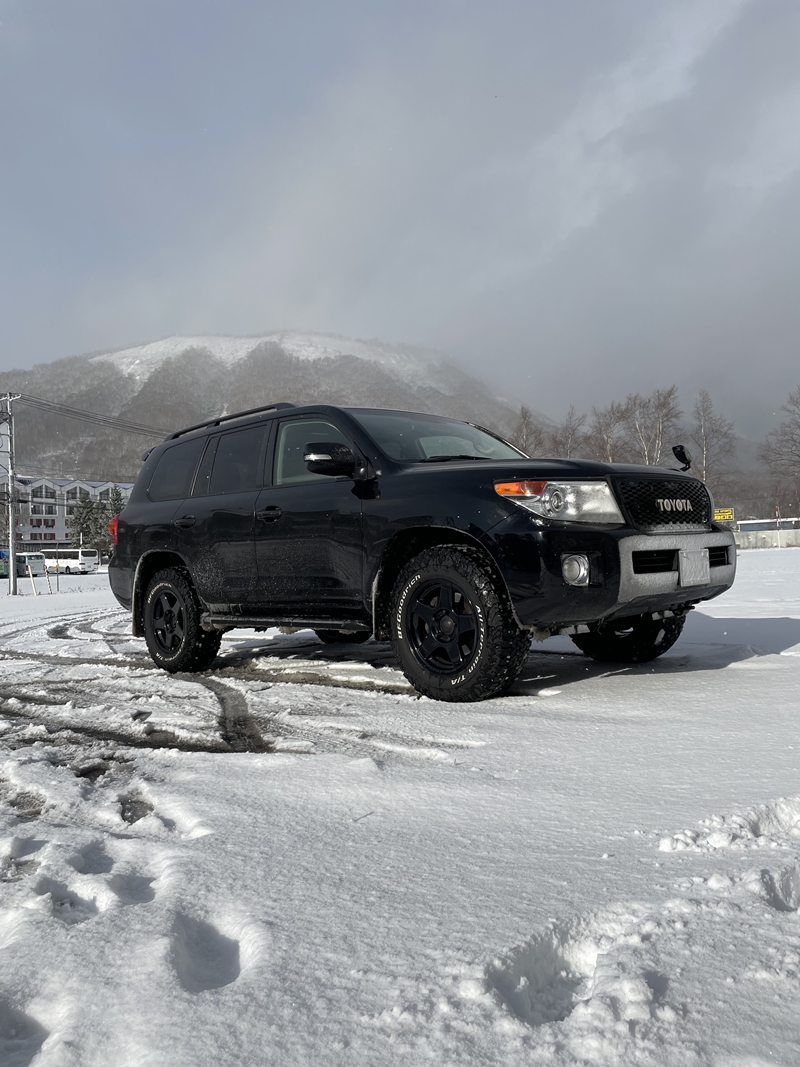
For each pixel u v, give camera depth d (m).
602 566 3.15
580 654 4.79
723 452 45.25
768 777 1.95
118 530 5.23
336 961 1.13
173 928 1.25
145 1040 0.95
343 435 4.05
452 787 2.05
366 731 2.85
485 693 3.26
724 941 1.12
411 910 1.29
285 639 6.45
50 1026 1.02
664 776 2.03
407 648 3.49
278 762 2.40
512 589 3.12
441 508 3.37
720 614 6.96
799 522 46.12
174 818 1.96
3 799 2.20
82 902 1.43
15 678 4.70
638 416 45.78
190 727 3.09
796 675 3.56
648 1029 0.91
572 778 2.07
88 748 2.79
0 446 31.20
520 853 1.55
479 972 1.06
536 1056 0.89
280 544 4.07
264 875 1.49
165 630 4.89
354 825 1.79
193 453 4.96
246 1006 1.01
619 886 1.34
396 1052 0.91
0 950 1.20
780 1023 0.92
